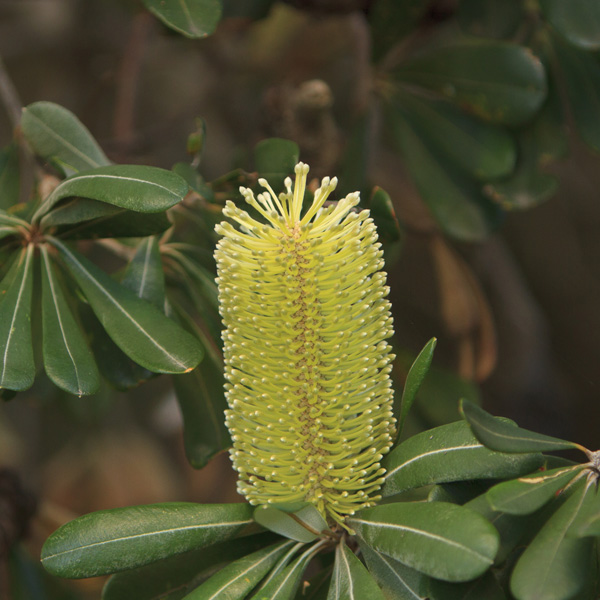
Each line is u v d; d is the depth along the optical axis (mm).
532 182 1044
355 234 791
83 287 866
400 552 777
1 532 1041
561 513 771
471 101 1035
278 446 806
